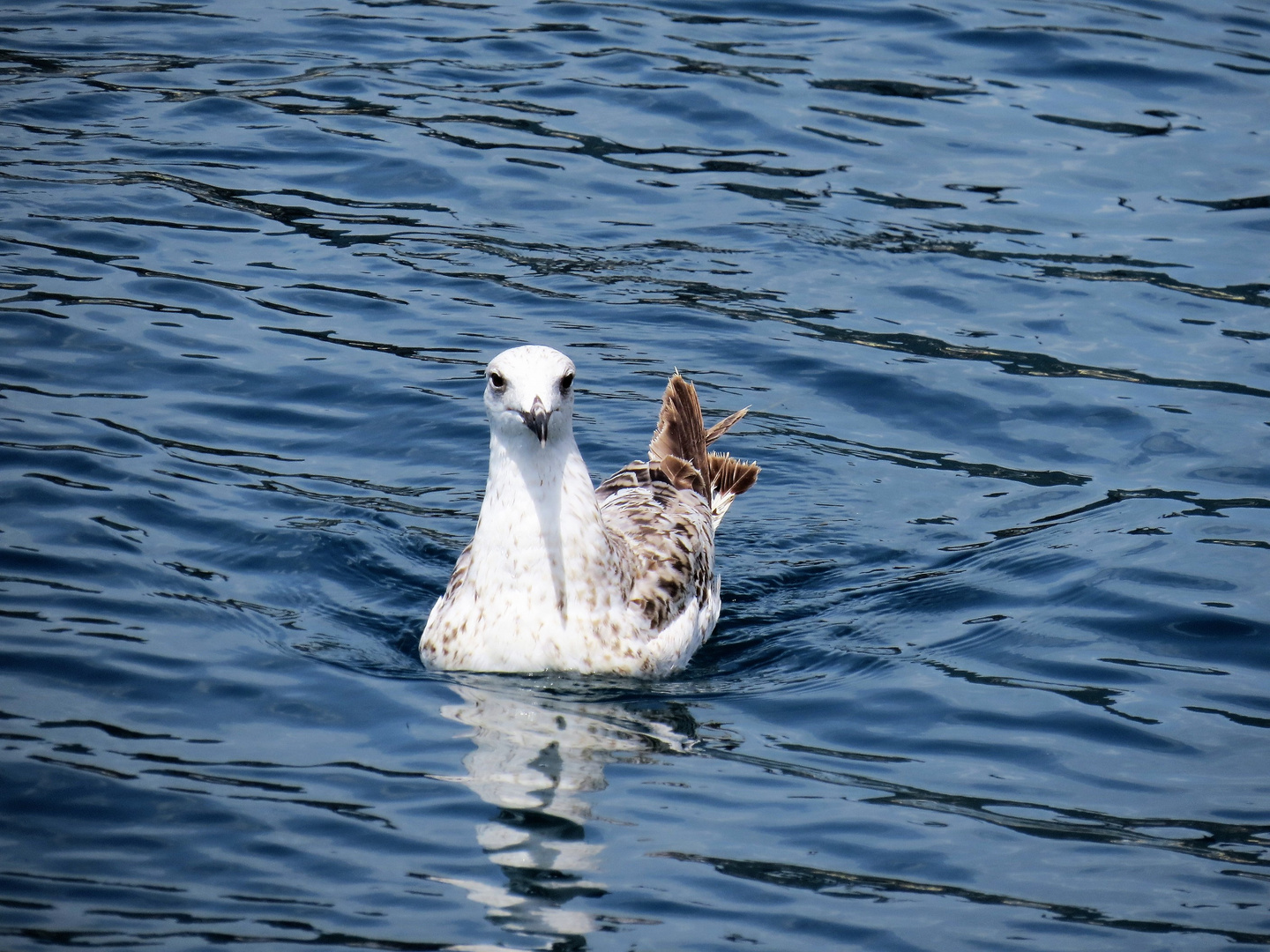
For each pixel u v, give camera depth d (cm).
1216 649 1134
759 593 1265
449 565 1270
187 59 2155
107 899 814
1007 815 933
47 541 1207
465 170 1902
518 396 1068
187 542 1238
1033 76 2159
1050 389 1524
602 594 1133
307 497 1323
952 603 1219
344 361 1530
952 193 1873
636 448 1445
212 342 1541
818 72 2155
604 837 894
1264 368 1553
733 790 956
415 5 2375
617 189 1873
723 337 1605
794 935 809
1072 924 823
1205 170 1925
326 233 1764
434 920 809
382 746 994
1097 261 1739
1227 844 902
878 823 919
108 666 1056
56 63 2116
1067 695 1079
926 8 2362
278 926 799
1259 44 2244
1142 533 1292
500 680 1112
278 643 1122
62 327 1531
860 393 1529
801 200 1859
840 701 1084
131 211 1767
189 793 916
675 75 2138
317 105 2042
